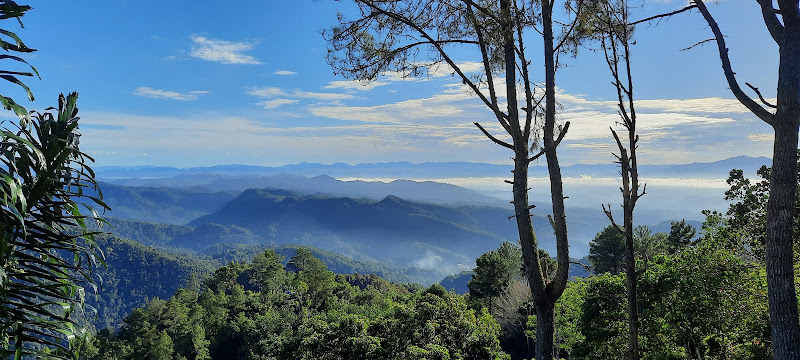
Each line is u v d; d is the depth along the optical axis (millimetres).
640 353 13195
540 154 5785
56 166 2992
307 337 13812
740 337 11914
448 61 6070
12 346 2811
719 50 5586
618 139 8547
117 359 50000
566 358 24844
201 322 60781
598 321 13773
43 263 2938
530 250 5762
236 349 53156
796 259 11445
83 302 3021
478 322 15109
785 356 5094
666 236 41281
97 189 3186
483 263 39094
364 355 12539
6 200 2463
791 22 5090
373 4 6258
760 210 13492
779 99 5223
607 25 6914
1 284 2541
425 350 12188
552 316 5777
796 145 5148
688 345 12492
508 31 5629
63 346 2863
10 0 2721
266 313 54781
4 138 2672
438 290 42125
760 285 11586
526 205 5816
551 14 5688
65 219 3018
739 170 14297
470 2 5574
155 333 55062
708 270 12164
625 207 8969
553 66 5703
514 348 30406
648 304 12578
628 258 9195
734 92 5504
